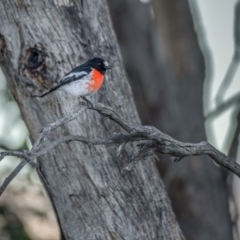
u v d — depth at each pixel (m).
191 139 18.73
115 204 11.29
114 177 11.30
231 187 19.59
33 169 17.70
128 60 18.53
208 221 18.66
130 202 11.35
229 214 19.19
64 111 11.12
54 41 11.13
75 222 11.44
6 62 11.35
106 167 11.27
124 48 18.58
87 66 10.83
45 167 11.44
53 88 10.78
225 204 19.09
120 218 11.30
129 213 11.34
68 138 9.55
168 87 18.83
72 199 11.35
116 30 18.53
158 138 10.38
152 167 11.71
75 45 11.27
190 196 18.56
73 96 11.05
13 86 11.47
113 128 11.27
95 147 11.20
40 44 11.09
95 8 11.57
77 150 11.16
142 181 11.49
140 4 18.86
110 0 18.48
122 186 11.32
